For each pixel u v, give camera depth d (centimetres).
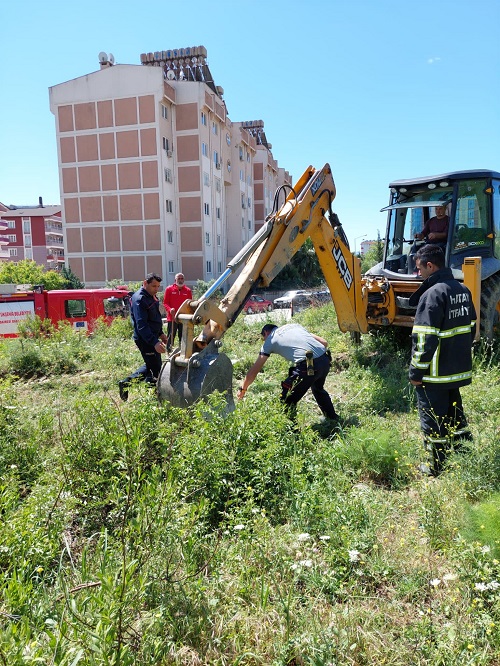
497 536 278
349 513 325
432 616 253
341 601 271
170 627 235
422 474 409
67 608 210
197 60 4359
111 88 3822
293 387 506
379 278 800
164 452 379
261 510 337
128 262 3991
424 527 319
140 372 654
